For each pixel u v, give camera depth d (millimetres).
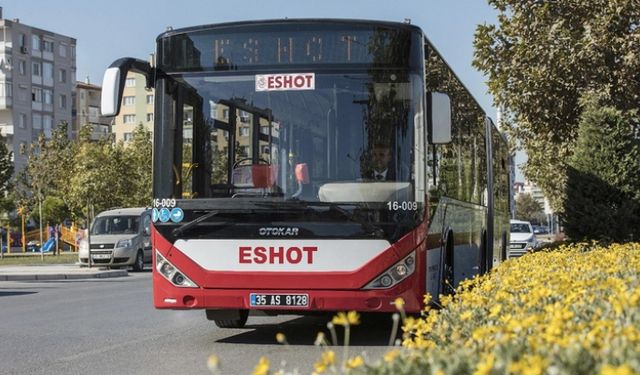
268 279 9875
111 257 33281
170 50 10477
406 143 9977
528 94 21844
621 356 4160
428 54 10617
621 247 15883
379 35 10141
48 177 46438
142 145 58250
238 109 10219
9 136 100812
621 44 20312
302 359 9258
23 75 102688
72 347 10562
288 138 10078
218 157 10195
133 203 44375
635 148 20453
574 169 20641
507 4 21922
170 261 10148
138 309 15891
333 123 10047
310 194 9930
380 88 10078
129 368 8852
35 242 69062
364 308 9773
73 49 110250
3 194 60188
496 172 20938
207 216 10047
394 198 9859
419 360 4688
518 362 4094
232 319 11984
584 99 20812
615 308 5488
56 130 48625
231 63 10312
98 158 37219
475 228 15914
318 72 10141
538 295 6258
